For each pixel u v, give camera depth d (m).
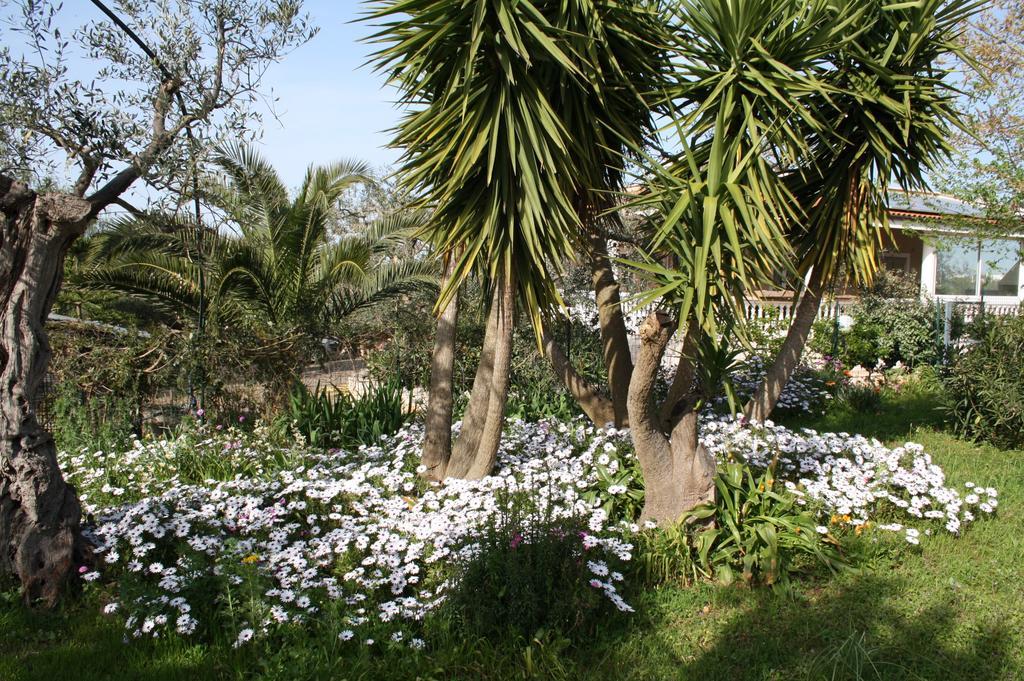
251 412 8.12
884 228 6.72
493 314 6.05
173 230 6.39
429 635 3.77
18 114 4.48
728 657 3.79
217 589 3.97
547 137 4.97
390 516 4.92
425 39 4.88
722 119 4.63
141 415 7.84
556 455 6.41
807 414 10.03
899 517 5.60
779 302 12.81
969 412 8.51
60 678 3.43
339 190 11.77
